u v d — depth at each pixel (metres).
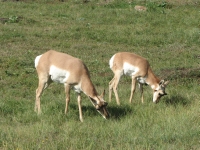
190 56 29.98
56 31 35.75
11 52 29.64
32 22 38.56
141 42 33.56
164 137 16.45
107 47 32.22
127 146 15.67
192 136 16.64
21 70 25.88
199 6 47.41
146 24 39.06
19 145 15.48
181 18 41.22
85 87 18.25
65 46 32.12
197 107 19.78
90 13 42.69
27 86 23.30
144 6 45.94
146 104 20.67
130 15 42.16
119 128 17.19
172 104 20.69
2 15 40.62
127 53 21.48
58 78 18.86
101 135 16.72
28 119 18.50
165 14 42.81
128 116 18.94
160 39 34.19
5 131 16.88
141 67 20.81
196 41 33.97
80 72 18.33
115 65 21.53
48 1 48.62
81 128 17.27
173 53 30.73
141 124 17.98
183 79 24.67
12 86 23.09
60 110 19.23
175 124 17.67
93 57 29.41
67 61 18.61
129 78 25.09
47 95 21.83
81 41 33.75
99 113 19.22
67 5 46.22
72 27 37.00
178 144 16.05
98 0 49.03
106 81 24.52
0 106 19.42
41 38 33.97
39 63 19.19
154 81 20.72
